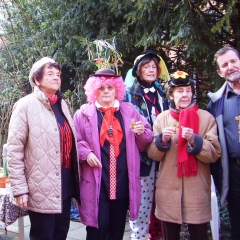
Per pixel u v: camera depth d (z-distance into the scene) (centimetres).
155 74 320
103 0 434
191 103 267
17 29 588
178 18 354
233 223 265
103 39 437
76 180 264
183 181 260
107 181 268
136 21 399
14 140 241
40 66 255
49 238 250
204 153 249
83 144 270
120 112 282
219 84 351
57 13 489
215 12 375
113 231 280
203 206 258
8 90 575
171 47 413
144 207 314
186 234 374
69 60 504
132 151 273
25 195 238
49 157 244
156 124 279
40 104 250
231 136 255
